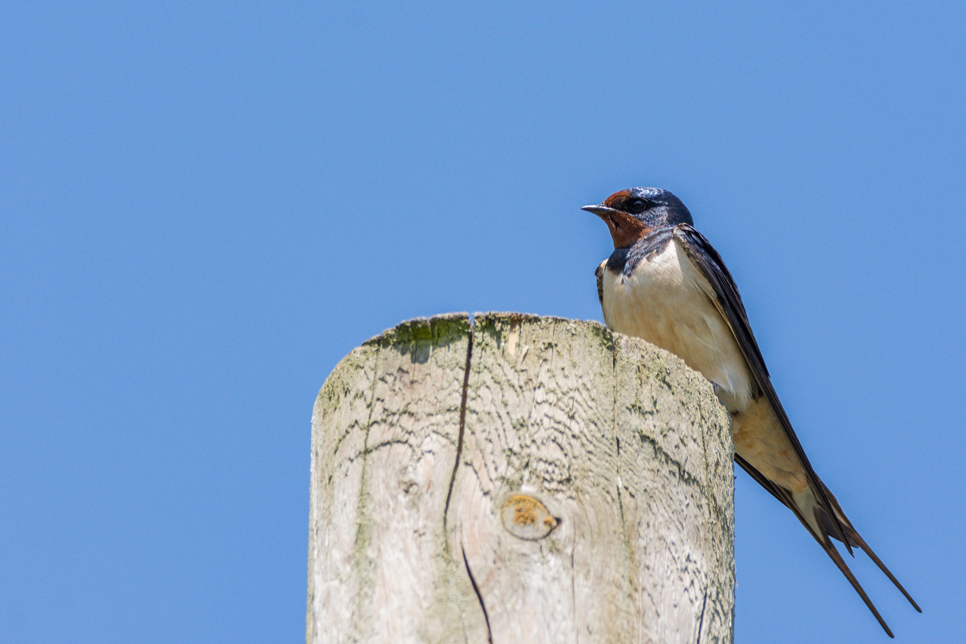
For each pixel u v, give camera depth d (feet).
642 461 19.86
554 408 19.76
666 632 18.39
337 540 19.22
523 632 17.51
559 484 19.01
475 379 19.99
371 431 19.92
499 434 19.42
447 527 18.57
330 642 18.25
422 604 17.89
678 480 20.44
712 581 20.13
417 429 19.67
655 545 19.12
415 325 20.53
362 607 18.16
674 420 21.09
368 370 20.59
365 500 19.26
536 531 18.44
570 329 20.67
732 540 22.12
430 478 19.10
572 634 17.61
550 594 17.87
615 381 20.43
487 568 18.06
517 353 20.27
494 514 18.60
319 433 21.31
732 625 20.71
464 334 20.44
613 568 18.39
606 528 18.76
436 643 17.47
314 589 19.38
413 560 18.35
